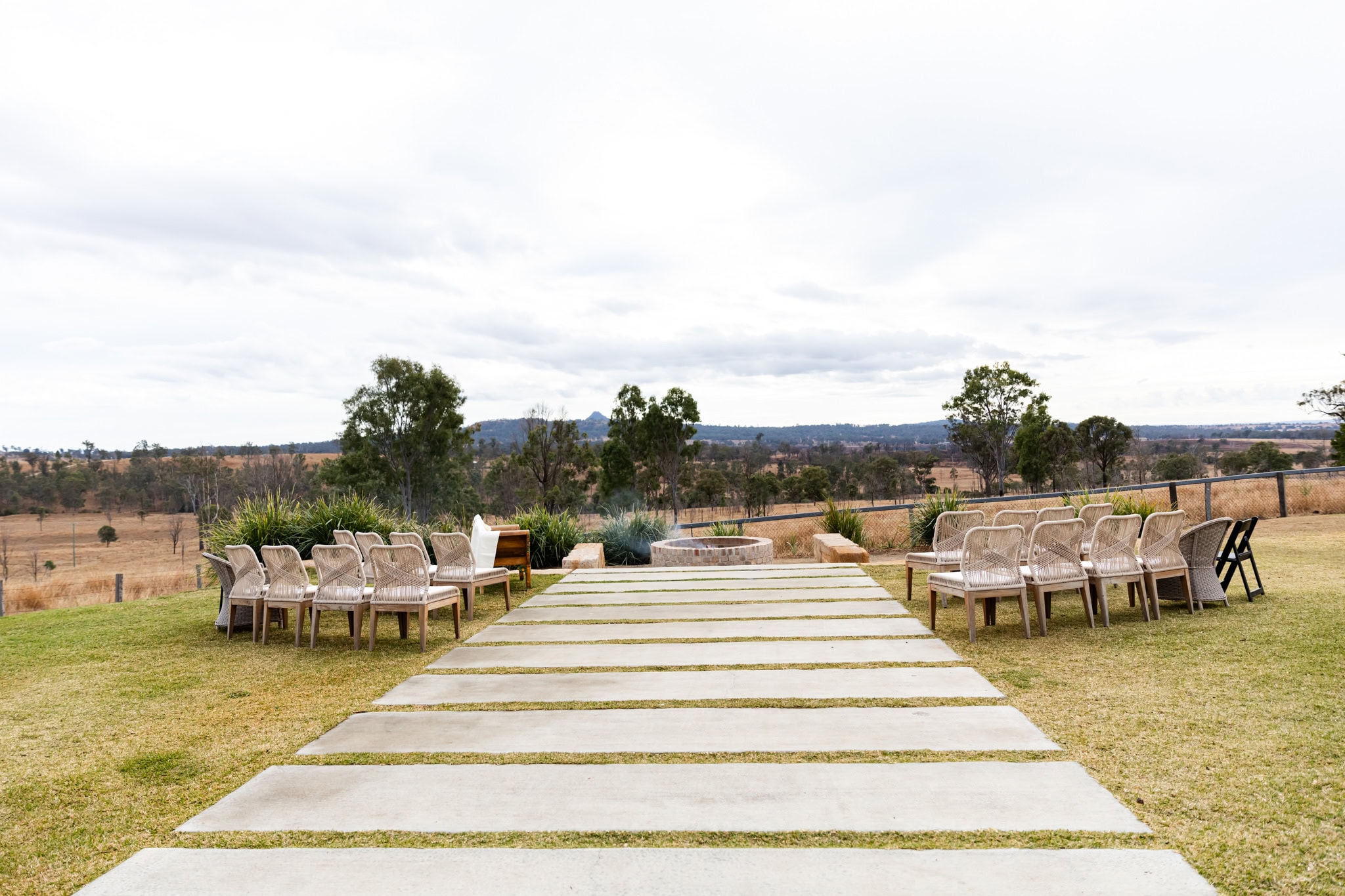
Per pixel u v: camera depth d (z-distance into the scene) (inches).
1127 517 238.1
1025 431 1488.7
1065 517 327.6
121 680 211.6
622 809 110.7
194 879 93.9
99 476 2736.2
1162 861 90.2
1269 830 97.5
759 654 210.1
